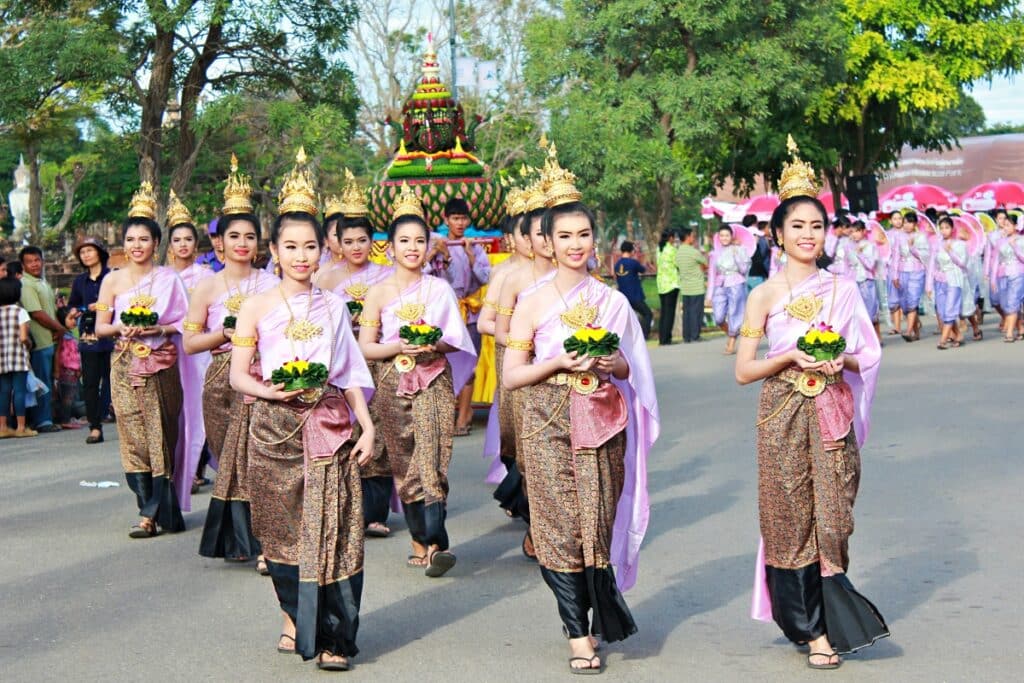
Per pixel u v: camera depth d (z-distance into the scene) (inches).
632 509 243.0
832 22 1105.4
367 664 235.1
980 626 245.4
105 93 990.4
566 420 229.6
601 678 223.3
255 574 309.3
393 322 315.0
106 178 1466.5
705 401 591.8
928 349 793.6
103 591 293.4
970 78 1441.9
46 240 1667.1
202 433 356.5
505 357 236.7
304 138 927.7
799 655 233.3
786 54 1048.8
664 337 937.5
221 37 971.3
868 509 349.4
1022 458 413.1
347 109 1021.8
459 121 563.2
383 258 487.5
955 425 482.3
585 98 1047.6
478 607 274.1
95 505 399.2
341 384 237.5
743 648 238.7
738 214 1391.5
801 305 229.3
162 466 352.8
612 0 1063.6
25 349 566.3
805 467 225.1
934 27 1407.5
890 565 292.8
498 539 341.1
